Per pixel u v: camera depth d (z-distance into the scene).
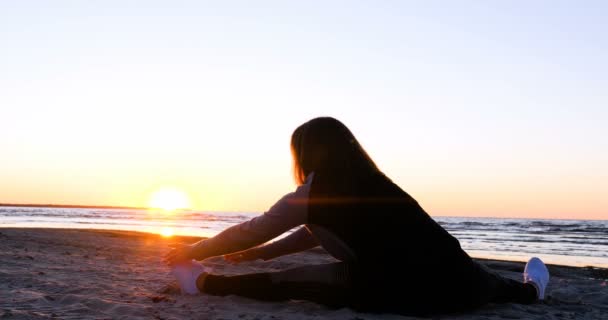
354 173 2.74
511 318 3.03
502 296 3.34
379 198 2.72
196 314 2.89
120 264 5.91
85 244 9.20
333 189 2.71
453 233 30.84
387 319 2.79
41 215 53.75
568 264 10.87
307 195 2.73
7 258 5.79
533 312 3.27
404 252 2.73
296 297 3.09
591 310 3.57
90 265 5.63
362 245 2.73
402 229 2.72
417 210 2.79
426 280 2.77
